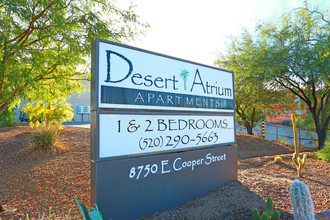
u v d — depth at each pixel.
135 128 3.68
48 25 5.26
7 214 3.67
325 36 8.91
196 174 4.43
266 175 5.82
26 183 5.31
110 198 3.28
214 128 5.02
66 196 4.48
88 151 8.12
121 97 3.57
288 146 12.14
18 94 5.16
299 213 2.84
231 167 5.14
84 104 30.86
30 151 8.05
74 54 5.65
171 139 4.16
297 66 9.18
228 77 5.54
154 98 3.98
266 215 2.51
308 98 10.94
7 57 4.64
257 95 12.49
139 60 3.86
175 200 4.03
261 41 10.46
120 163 3.40
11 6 3.88
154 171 3.79
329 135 12.06
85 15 5.46
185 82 4.55
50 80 6.61
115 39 6.06
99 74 3.37
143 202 3.62
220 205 3.83
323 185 4.95
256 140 11.97
